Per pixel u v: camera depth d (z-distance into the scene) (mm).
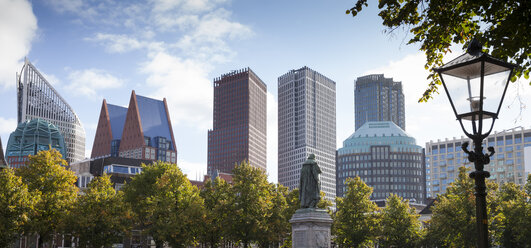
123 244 116625
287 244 99500
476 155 12727
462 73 12586
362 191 100625
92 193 82812
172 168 94750
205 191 99250
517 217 85875
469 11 14492
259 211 87875
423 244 106188
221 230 89375
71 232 80000
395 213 105000
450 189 100375
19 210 69812
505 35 13531
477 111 12398
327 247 54562
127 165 175375
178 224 83688
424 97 17875
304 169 56875
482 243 12555
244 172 91938
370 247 104875
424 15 15445
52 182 78312
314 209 55375
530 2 12789
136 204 95375
